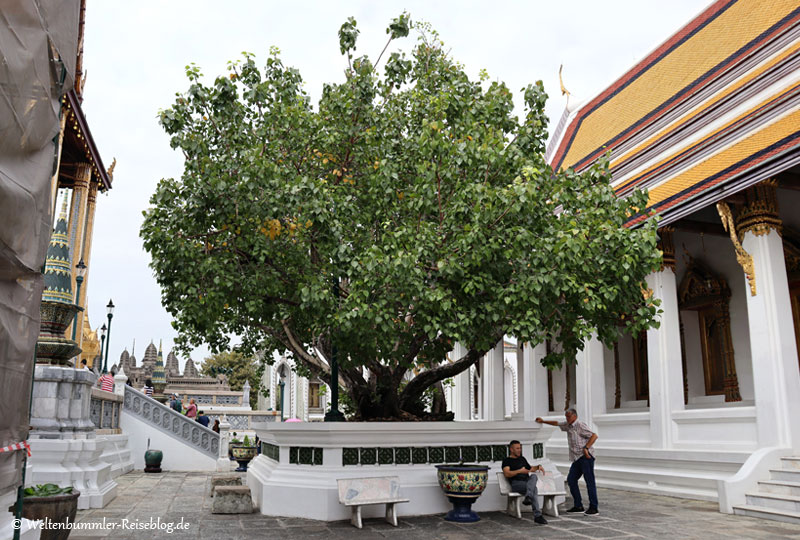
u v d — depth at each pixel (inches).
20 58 179.3
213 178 351.3
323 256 389.7
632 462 563.2
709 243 649.6
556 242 335.6
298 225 384.5
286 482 385.4
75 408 427.2
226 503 385.1
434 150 363.3
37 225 198.5
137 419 735.7
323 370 467.5
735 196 471.5
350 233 402.9
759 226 464.8
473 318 354.3
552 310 359.6
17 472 197.8
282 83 417.1
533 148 430.9
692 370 661.9
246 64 419.8
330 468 377.1
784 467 422.9
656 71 826.8
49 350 424.5
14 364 191.5
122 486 536.4
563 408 797.2
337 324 348.2
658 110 768.3
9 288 191.9
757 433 453.4
